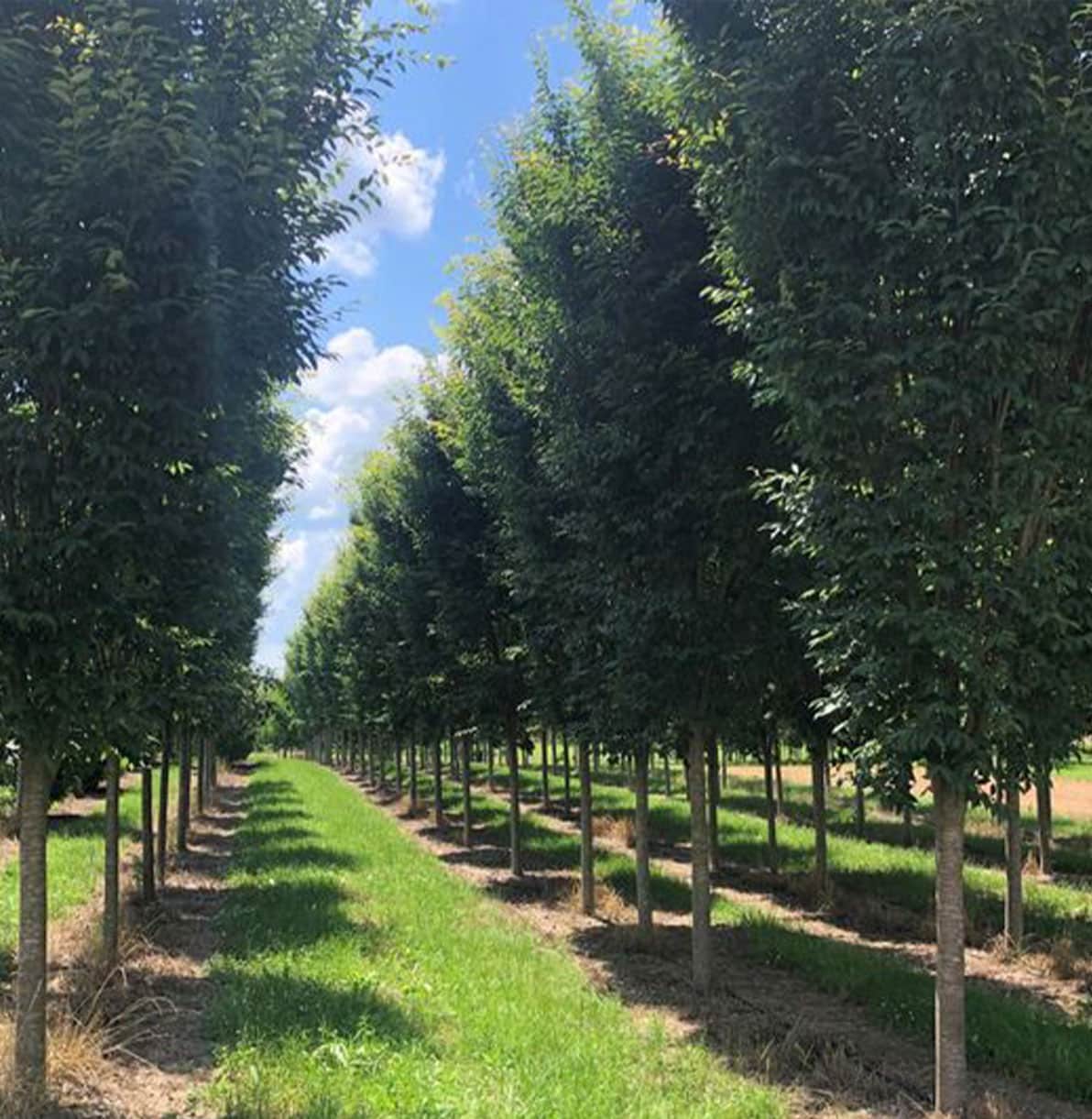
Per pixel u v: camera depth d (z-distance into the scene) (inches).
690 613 312.7
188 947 378.0
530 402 396.8
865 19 199.2
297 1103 191.2
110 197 171.2
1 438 173.9
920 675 205.2
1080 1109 229.0
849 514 206.1
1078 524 203.6
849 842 729.0
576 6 335.3
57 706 182.4
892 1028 289.9
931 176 199.8
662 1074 230.8
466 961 336.2
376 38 201.5
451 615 624.7
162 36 173.3
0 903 429.1
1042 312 187.9
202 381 189.2
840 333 212.7
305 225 201.5
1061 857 647.1
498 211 385.4
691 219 312.8
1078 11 184.4
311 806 1042.1
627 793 1166.3
